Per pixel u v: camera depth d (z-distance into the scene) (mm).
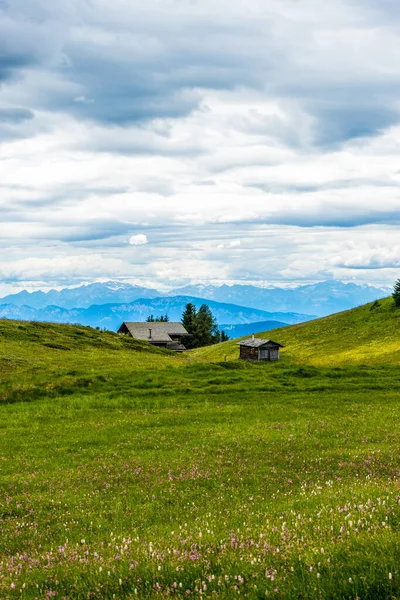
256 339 142750
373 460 23672
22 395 52938
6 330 105312
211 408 45781
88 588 8586
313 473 21906
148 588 8203
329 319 181375
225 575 8117
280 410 44062
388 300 173750
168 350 128750
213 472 23109
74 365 81125
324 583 7402
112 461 27219
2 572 10328
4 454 30516
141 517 16203
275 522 11789
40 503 19219
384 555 7883
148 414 43438
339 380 60625
